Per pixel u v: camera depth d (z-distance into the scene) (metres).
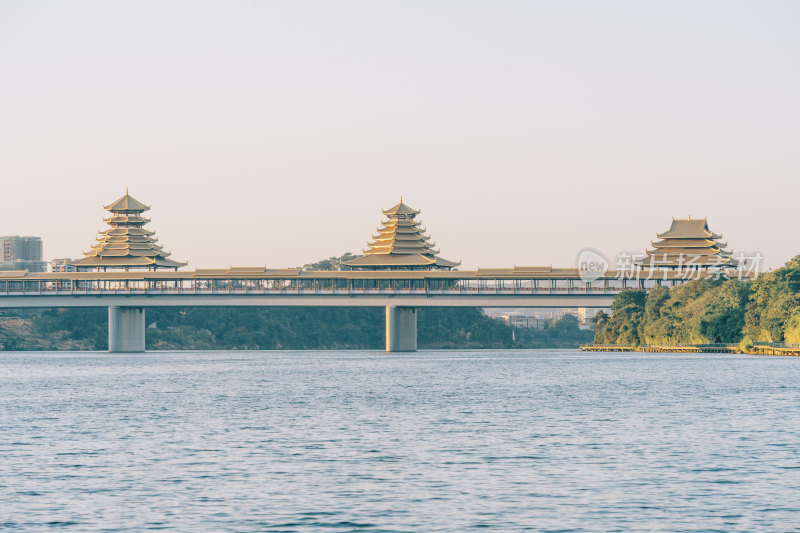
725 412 109.25
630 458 77.81
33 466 76.12
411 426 99.75
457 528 56.50
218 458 79.38
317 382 169.00
